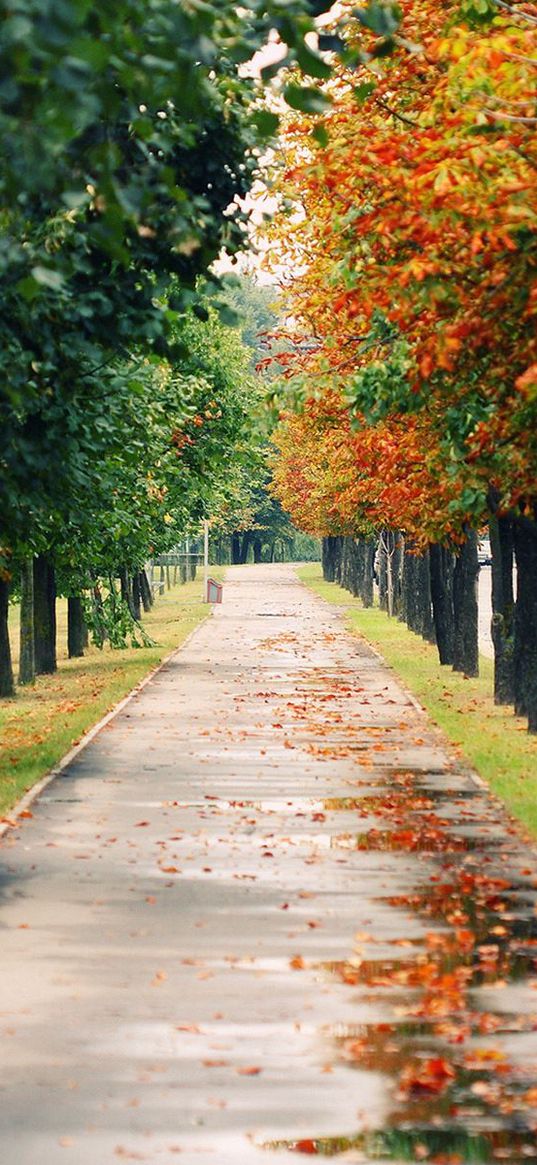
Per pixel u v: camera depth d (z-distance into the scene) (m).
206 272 23.42
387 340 31.89
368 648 81.44
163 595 153.88
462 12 26.03
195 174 24.81
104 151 11.62
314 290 43.31
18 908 22.36
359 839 27.98
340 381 33.47
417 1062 15.23
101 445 32.34
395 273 23.59
